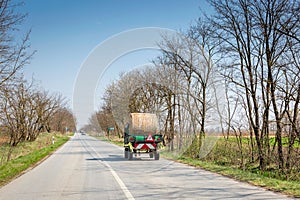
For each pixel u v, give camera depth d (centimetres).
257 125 1469
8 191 920
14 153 2527
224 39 1603
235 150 1655
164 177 1169
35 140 4225
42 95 4134
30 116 3731
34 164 1750
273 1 1349
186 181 1068
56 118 5753
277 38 1379
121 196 823
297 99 1270
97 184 1023
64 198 808
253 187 945
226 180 1089
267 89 1405
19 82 1816
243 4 1458
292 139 1270
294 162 1241
